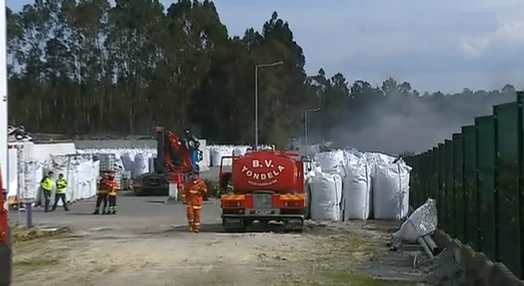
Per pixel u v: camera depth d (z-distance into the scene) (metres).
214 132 93.50
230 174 24.59
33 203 33.31
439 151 18.95
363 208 26.66
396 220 26.67
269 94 91.00
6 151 23.25
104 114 96.25
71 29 94.25
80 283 13.45
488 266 11.54
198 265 15.73
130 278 13.97
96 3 93.81
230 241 20.25
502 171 10.70
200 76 94.38
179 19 99.06
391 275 14.41
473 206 13.23
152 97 96.19
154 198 41.62
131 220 28.12
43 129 94.75
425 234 18.75
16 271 15.13
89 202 38.31
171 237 21.47
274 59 94.12
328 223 25.53
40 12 93.19
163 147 44.38
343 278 14.00
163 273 14.57
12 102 93.50
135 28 95.31
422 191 24.81
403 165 27.42
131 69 96.06
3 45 23.09
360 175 26.73
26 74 94.38
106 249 18.67
